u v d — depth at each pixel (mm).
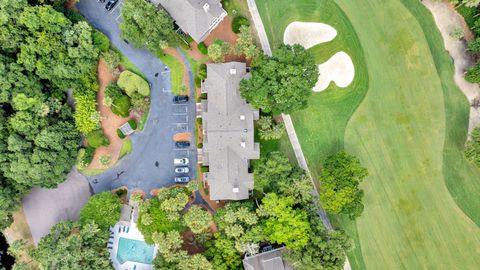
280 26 92562
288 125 92312
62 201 96312
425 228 90500
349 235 91562
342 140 91875
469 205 89688
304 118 92250
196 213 88000
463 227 89750
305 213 85188
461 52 89562
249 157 89000
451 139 90000
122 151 95938
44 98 90000
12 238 96188
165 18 85938
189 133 94625
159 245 87688
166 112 95000
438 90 90250
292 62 82750
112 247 94688
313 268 81500
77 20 93438
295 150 92562
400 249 90688
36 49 86250
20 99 85875
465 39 89500
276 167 86000
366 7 91312
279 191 87938
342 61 91625
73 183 96250
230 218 86188
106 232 90250
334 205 83500
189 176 94750
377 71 91250
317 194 92375
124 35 89125
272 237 85250
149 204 89938
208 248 91000
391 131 91000
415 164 90750
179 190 90312
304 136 92312
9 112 91250
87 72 92250
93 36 92562
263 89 82500
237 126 86875
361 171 83938
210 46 88625
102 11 95938
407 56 90812
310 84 84250
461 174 89875
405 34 90812
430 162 90500
